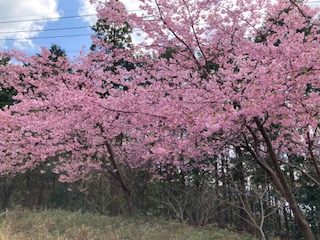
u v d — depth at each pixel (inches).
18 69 346.3
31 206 581.9
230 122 192.1
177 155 313.3
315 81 189.9
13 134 366.6
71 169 419.5
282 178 230.2
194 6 271.1
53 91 327.9
